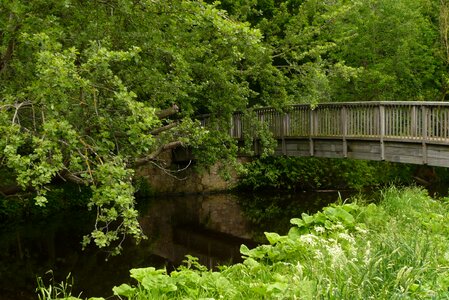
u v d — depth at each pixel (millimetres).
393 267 4898
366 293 4301
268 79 14586
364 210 9164
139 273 5520
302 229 8008
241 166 12617
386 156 14844
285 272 6129
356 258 5246
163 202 20234
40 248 13164
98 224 15977
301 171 23266
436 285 4762
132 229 6422
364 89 21125
